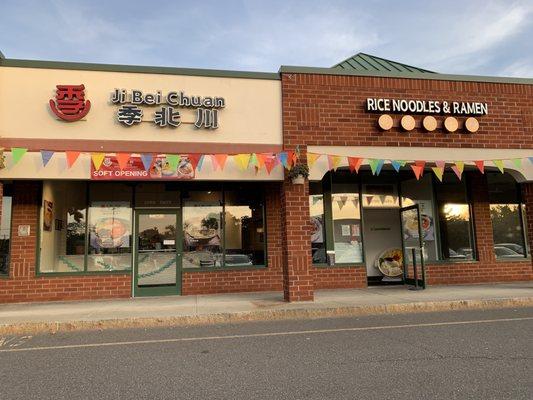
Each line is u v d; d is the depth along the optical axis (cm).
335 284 1357
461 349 655
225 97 1136
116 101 1080
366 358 617
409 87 1210
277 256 1324
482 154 1227
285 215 1121
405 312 1014
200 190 1327
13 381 549
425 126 1190
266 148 1136
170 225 1302
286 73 1163
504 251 1488
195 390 504
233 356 647
